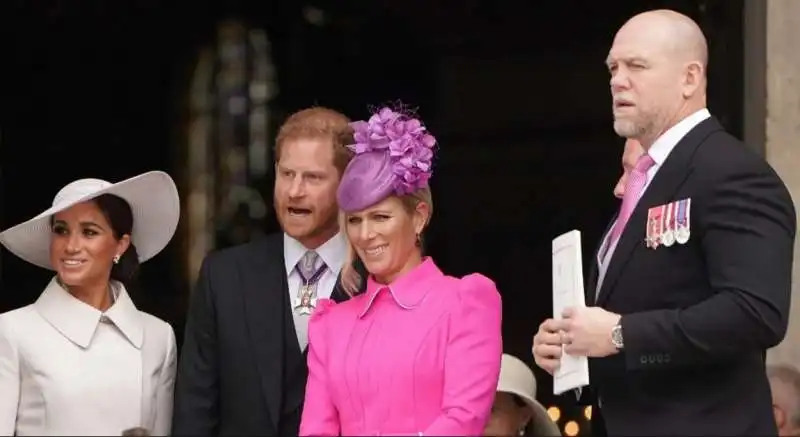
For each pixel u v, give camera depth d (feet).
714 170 51.78
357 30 138.62
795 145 73.72
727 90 79.05
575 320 51.78
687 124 53.62
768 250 50.55
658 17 54.03
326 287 60.64
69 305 59.57
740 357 52.75
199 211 149.18
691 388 52.60
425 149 54.24
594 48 121.19
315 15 142.00
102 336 59.72
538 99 124.47
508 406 60.23
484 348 52.95
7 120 135.64
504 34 125.39
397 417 52.37
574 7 120.57
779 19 73.82
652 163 54.19
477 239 127.03
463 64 128.47
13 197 136.15
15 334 58.75
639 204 53.42
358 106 141.79
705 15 80.48
